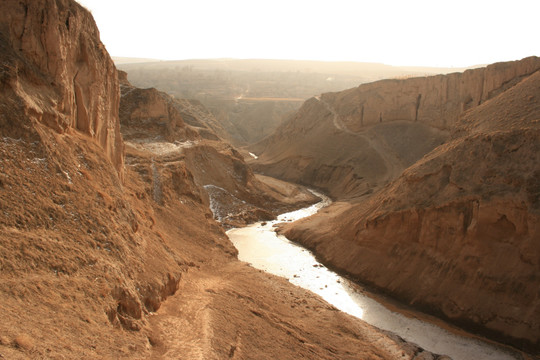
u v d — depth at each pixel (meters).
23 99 13.82
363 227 29.69
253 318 17.19
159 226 23.69
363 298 25.05
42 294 10.06
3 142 12.78
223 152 49.44
